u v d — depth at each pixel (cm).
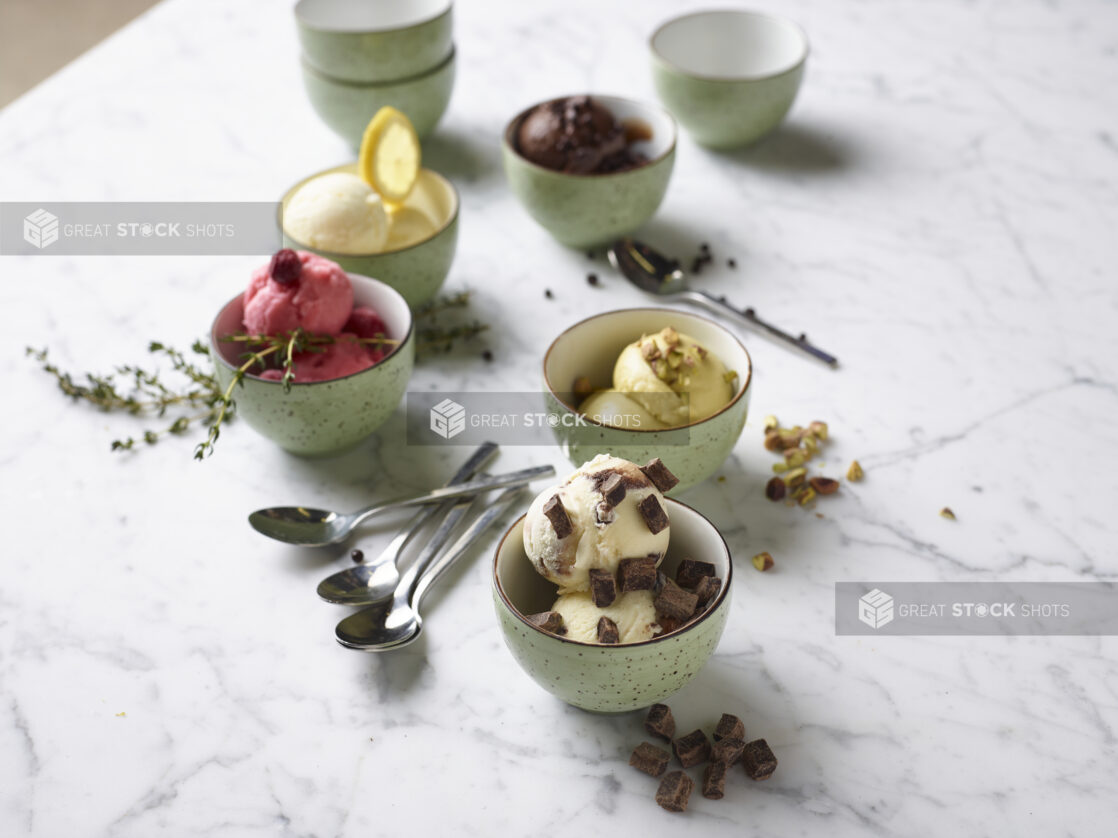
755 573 112
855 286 153
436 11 183
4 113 199
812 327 146
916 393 134
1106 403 132
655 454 110
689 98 172
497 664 103
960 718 97
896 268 157
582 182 149
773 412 132
